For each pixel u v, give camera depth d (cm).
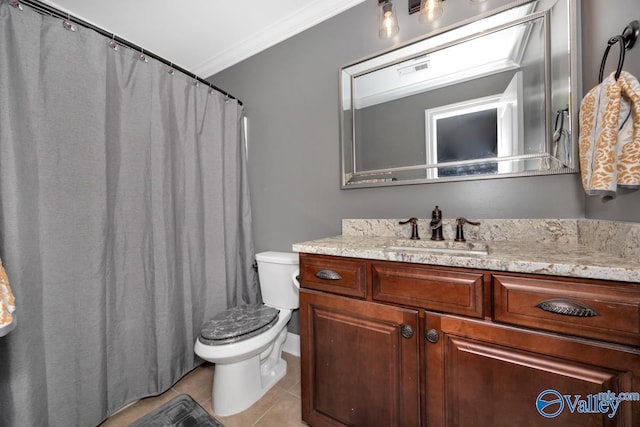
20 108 91
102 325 112
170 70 142
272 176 179
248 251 185
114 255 120
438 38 123
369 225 139
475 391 73
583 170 79
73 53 105
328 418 101
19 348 88
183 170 148
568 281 62
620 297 56
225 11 151
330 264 99
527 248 89
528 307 65
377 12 138
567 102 99
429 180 125
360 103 143
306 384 107
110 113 118
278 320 144
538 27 104
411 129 130
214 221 163
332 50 152
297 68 165
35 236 94
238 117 182
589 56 91
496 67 112
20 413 88
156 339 132
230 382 123
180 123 146
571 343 61
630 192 69
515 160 108
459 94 120
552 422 64
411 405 83
